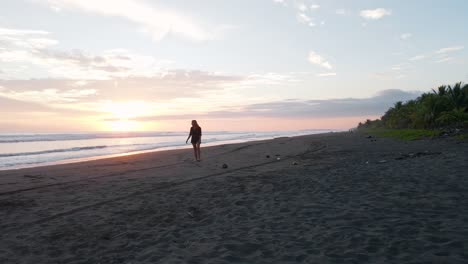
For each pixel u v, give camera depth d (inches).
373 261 143.9
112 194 339.6
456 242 156.5
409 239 165.9
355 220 204.7
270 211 243.4
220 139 2033.7
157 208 275.1
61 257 174.9
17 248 190.1
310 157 627.5
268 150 873.5
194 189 350.9
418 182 306.7
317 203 256.5
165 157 753.6
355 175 373.4
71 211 273.1
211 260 158.6
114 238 203.2
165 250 176.7
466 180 298.4
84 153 986.1
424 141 838.5
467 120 1044.5
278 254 160.6
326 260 148.7
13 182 426.6
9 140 1827.0
